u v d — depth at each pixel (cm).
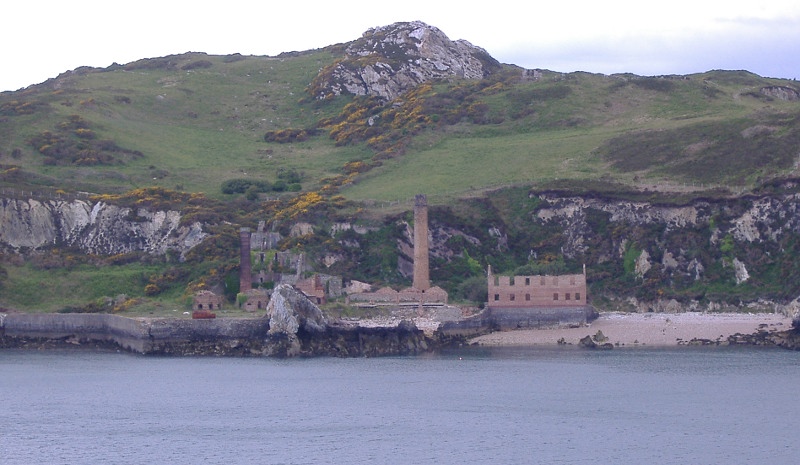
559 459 18688
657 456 18812
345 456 18950
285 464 18475
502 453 19075
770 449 19188
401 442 19825
